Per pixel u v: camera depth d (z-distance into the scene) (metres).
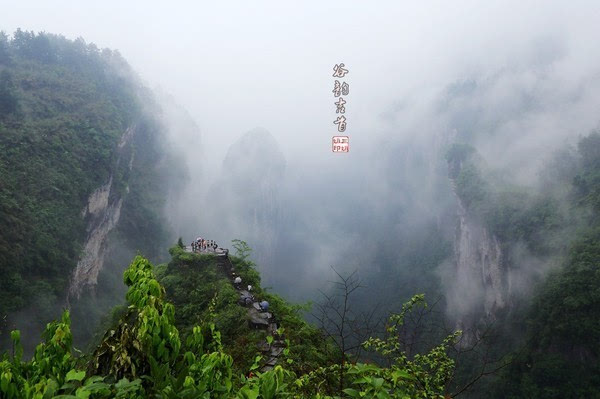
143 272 2.76
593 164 59.25
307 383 4.02
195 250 25.77
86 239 50.88
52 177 46.62
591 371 38.38
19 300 34.28
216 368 2.59
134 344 2.25
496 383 42.16
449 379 4.55
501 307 58.69
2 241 35.38
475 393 43.28
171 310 2.57
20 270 36.69
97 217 54.66
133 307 2.56
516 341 48.88
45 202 43.81
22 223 38.25
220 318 15.03
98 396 2.12
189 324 17.62
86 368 2.62
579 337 39.59
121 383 2.01
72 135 55.41
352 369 2.84
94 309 48.91
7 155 44.25
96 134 60.19
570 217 52.06
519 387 40.91
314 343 11.07
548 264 49.75
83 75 80.12
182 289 20.69
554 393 38.50
